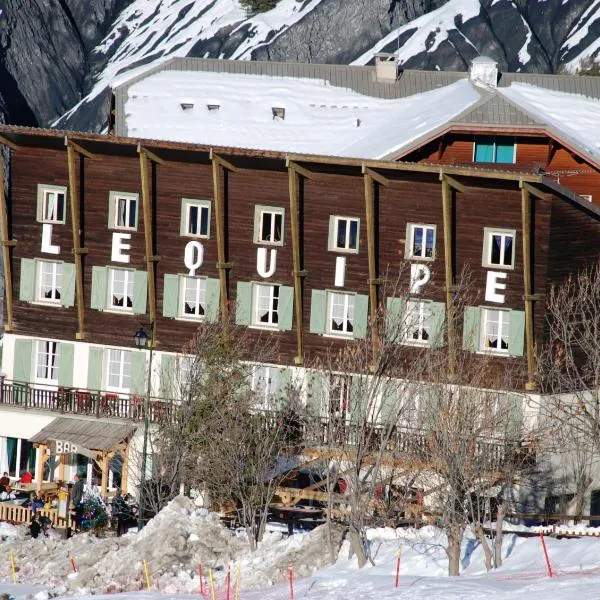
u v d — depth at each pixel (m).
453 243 160.88
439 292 160.75
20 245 177.75
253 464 140.38
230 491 140.50
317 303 165.38
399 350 149.75
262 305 168.25
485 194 159.88
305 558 128.50
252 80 198.25
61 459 174.88
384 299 161.25
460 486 122.69
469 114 176.50
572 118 190.62
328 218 165.12
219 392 148.25
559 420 147.50
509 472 130.25
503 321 160.12
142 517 144.25
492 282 159.88
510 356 158.75
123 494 164.00
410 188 161.88
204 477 143.62
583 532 133.62
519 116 176.75
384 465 139.38
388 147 175.38
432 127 175.62
